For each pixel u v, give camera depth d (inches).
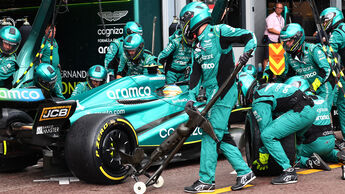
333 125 1031.6
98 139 686.5
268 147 707.4
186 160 914.1
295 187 678.5
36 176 797.2
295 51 852.6
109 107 774.5
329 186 676.7
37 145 753.6
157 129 808.3
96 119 698.2
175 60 1071.0
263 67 1418.6
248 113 790.5
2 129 744.3
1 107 722.8
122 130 725.9
